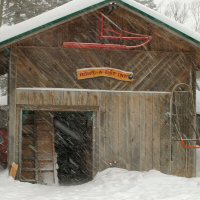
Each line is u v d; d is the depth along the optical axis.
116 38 13.27
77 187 12.19
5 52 13.70
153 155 13.69
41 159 13.75
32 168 13.53
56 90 13.33
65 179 16.84
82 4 12.62
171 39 13.90
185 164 13.80
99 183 12.28
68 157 18.53
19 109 13.15
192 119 13.85
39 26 12.41
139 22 13.63
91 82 13.53
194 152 13.89
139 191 10.71
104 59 13.64
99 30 13.52
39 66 13.30
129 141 13.61
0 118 17.52
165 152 13.75
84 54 13.55
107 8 13.25
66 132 18.67
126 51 13.75
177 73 13.97
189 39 13.31
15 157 13.05
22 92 13.16
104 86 13.59
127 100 13.66
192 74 14.02
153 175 12.65
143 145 13.66
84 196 10.38
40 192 11.21
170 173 13.70
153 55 13.87
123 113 13.62
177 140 13.76
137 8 12.89
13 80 13.13
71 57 13.48
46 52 13.36
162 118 13.80
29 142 13.93
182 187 11.00
